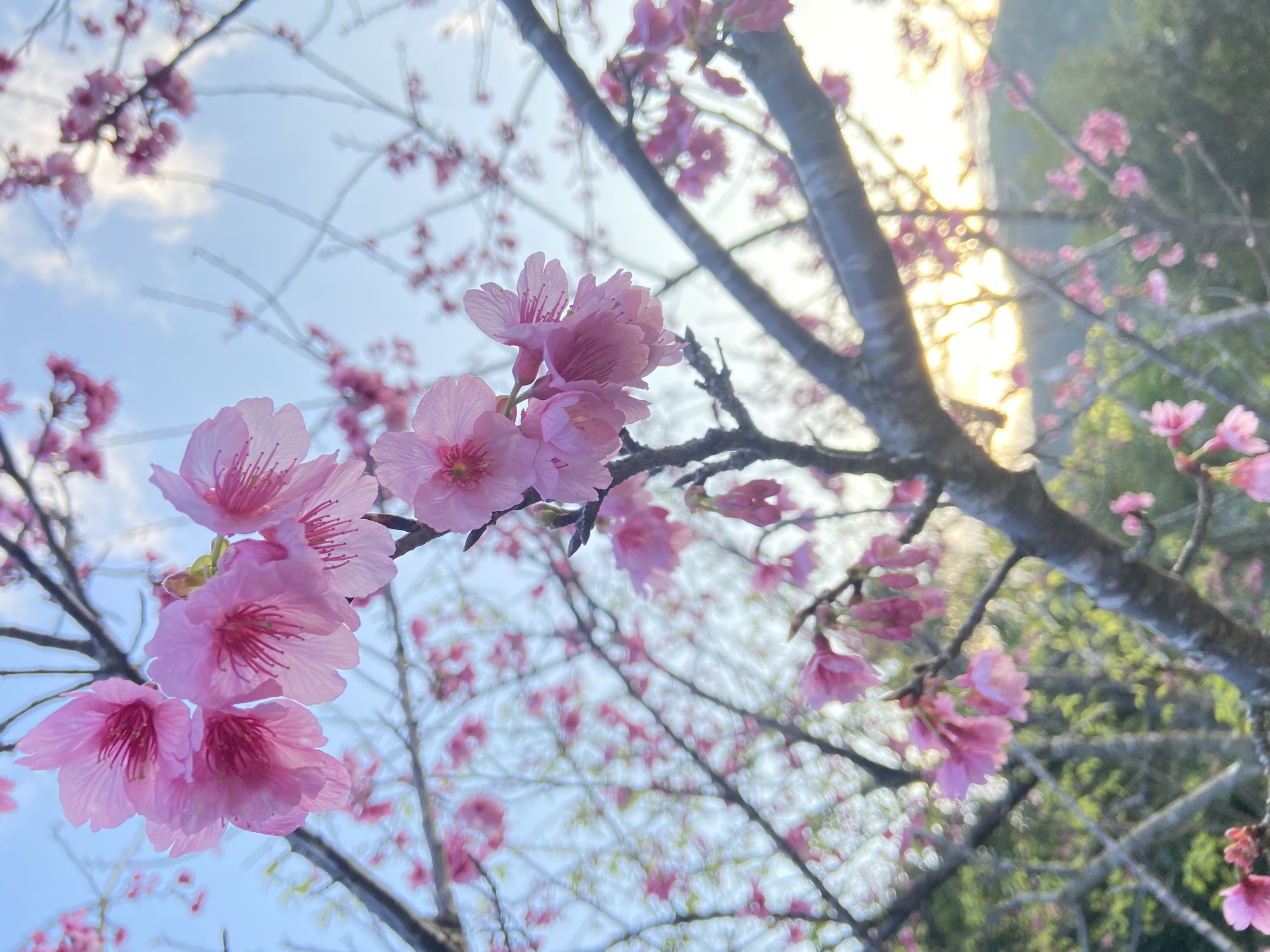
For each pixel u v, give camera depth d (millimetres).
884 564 2512
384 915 3188
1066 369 9422
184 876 5574
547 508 1588
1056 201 9773
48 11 3613
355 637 1110
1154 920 7047
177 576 1095
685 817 7590
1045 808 7832
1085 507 8938
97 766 1147
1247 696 3270
